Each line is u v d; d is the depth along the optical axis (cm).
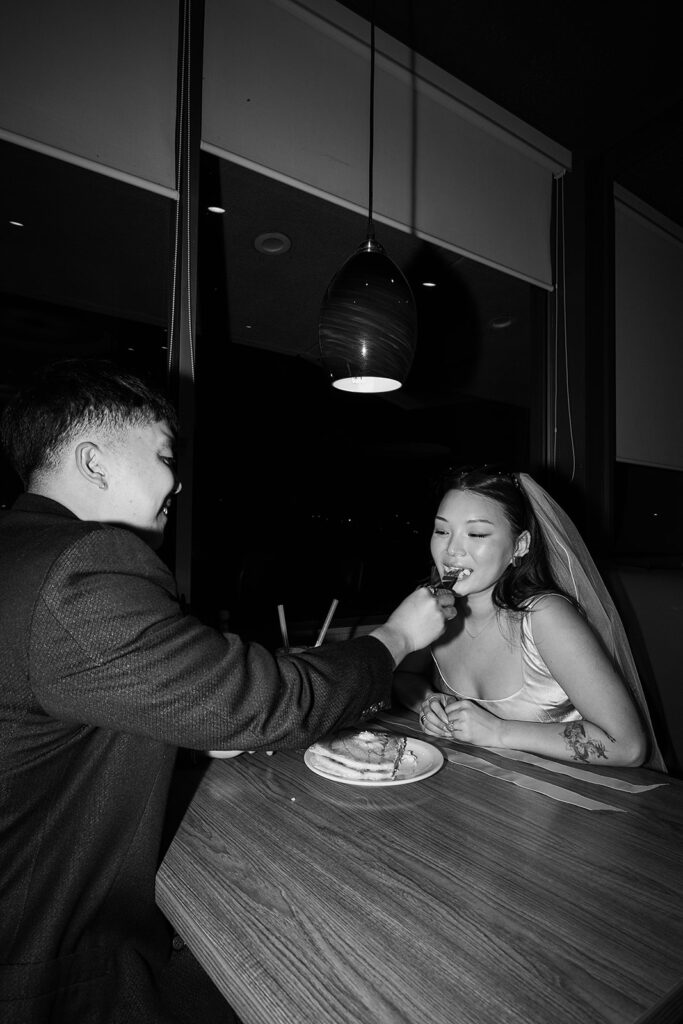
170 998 95
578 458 303
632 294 326
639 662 203
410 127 256
